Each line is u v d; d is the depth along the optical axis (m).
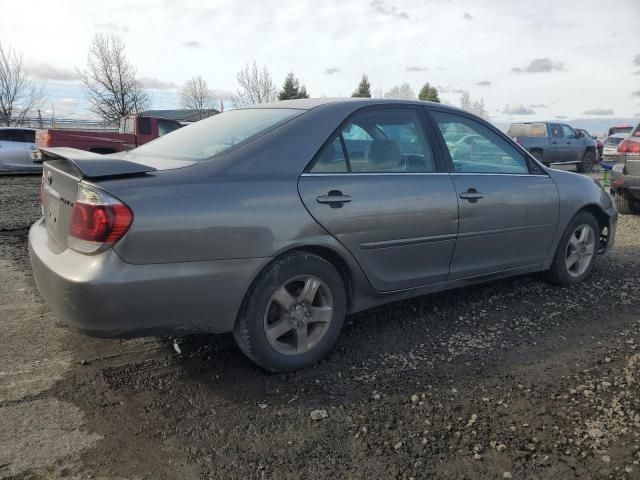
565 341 3.69
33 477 2.29
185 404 2.88
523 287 4.79
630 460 2.40
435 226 3.65
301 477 2.32
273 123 3.31
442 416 2.77
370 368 3.29
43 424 2.66
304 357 3.23
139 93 35.28
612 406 2.84
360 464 2.41
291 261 3.07
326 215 3.14
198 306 2.81
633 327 3.92
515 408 2.84
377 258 3.42
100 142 14.84
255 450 2.50
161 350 3.48
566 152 18.83
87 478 2.30
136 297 2.62
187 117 30.58
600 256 5.88
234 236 2.84
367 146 3.49
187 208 2.72
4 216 7.93
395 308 4.26
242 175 2.96
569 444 2.53
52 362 3.29
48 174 3.26
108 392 2.97
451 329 3.88
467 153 4.04
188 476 2.33
